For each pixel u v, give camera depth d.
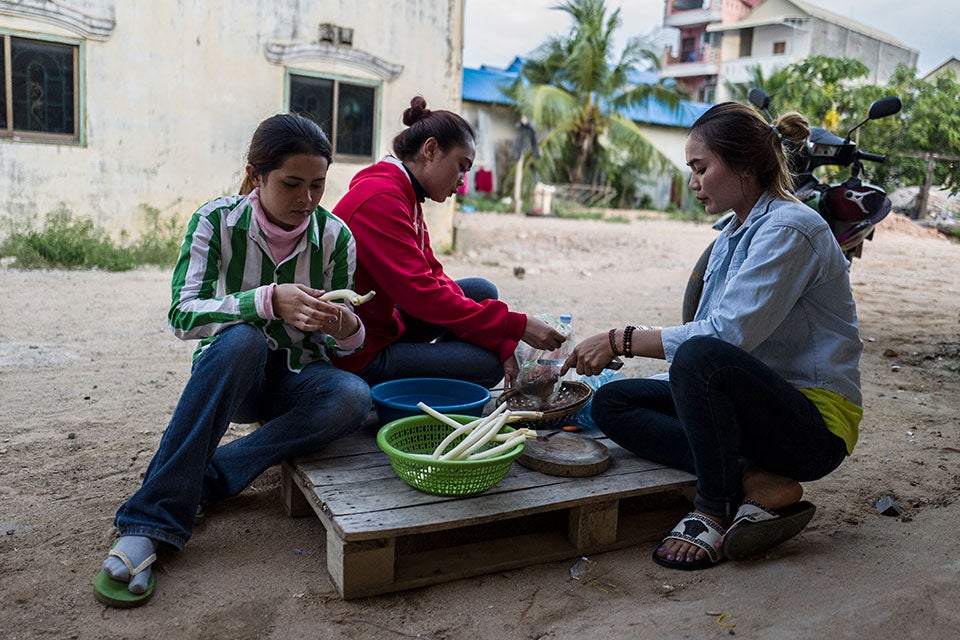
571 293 7.89
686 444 2.47
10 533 2.39
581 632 1.96
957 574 2.21
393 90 10.29
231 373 2.23
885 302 7.64
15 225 8.55
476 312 2.74
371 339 2.88
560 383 2.80
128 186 9.08
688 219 21.78
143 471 2.91
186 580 2.16
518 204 20.11
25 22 8.27
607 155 23.02
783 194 2.37
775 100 20.48
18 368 4.25
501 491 2.27
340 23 9.80
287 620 1.99
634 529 2.51
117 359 4.56
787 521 2.27
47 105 8.61
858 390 2.38
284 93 9.69
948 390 4.37
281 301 2.22
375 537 1.99
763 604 2.06
